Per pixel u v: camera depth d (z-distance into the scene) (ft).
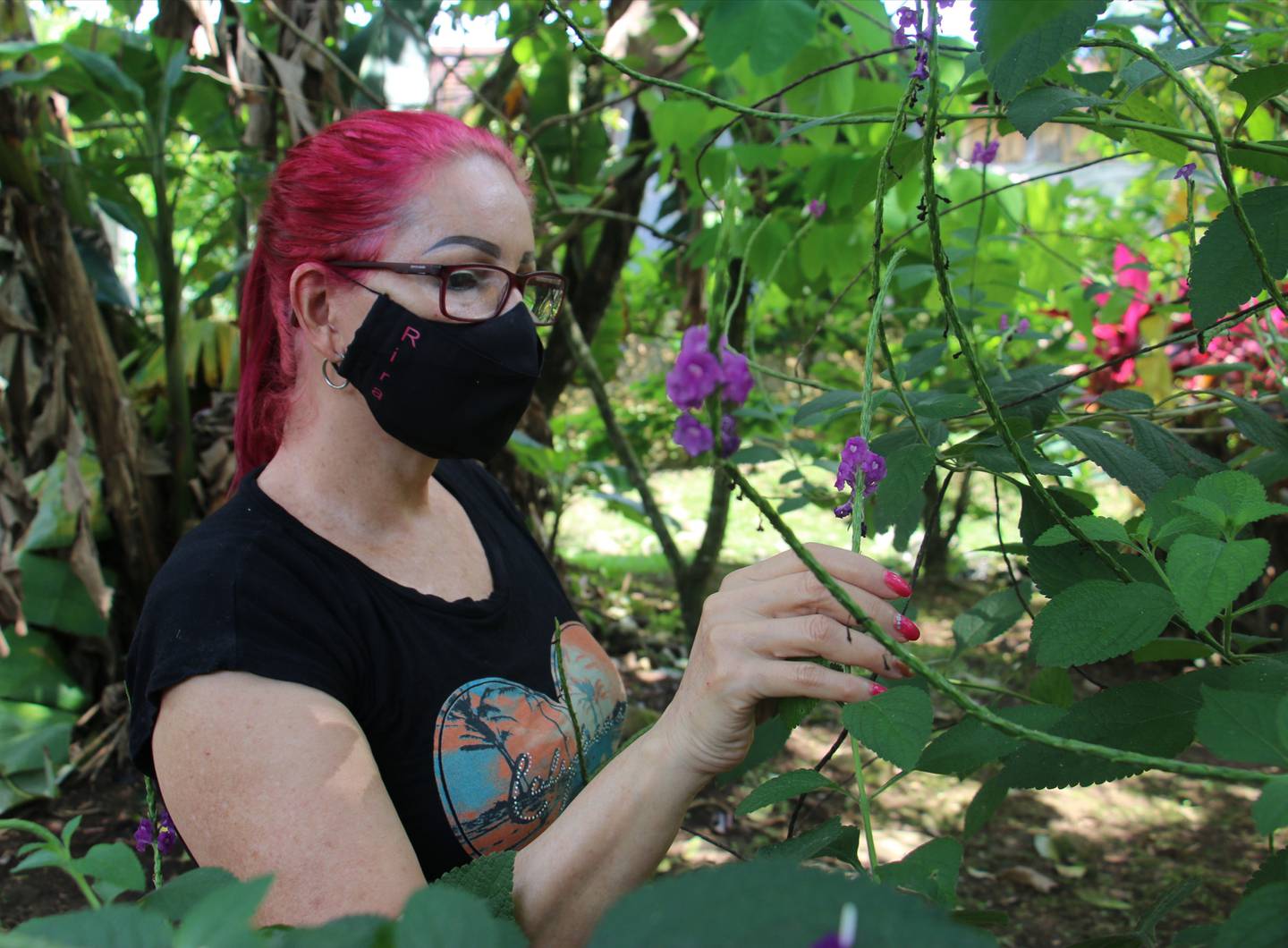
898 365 4.57
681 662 15.11
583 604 16.80
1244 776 2.20
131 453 12.16
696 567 11.82
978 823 3.96
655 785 3.05
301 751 3.36
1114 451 3.57
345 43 13.04
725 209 2.39
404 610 4.06
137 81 12.42
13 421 11.75
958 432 5.02
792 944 1.39
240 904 1.64
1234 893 9.10
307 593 3.81
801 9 6.35
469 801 4.03
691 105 9.05
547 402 14.17
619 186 12.07
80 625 11.88
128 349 14.32
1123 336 8.69
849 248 9.41
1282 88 3.15
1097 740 3.01
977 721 3.18
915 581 3.89
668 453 23.76
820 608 2.93
